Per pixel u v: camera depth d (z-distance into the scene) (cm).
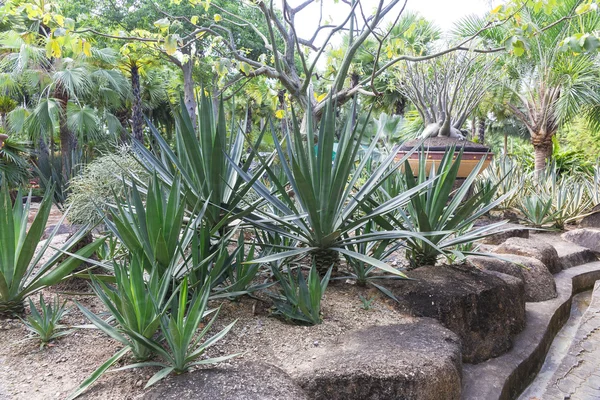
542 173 817
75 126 1059
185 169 298
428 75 670
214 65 449
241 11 1515
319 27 518
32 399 172
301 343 228
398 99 1555
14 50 1012
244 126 336
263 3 418
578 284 462
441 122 598
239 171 284
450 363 216
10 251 236
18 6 406
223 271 260
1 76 1041
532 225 650
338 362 205
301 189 266
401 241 357
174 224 236
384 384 195
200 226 267
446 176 318
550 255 461
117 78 1212
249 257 271
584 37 334
